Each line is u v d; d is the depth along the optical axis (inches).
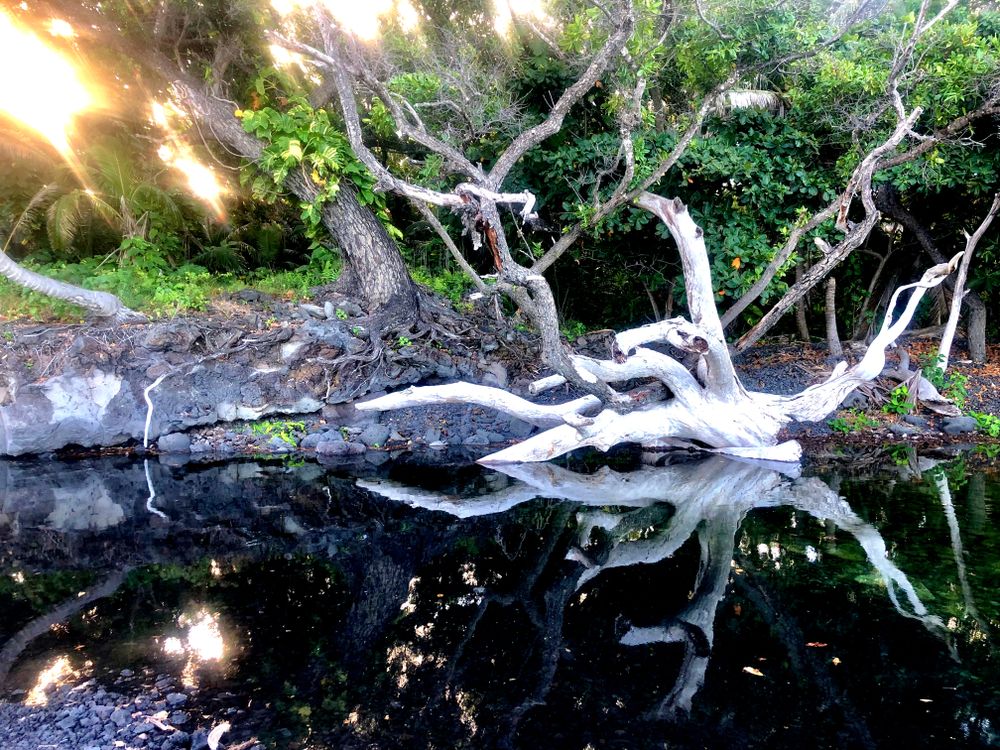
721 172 329.7
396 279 339.3
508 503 234.8
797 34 318.7
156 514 223.6
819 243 285.3
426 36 323.3
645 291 439.5
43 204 400.2
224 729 105.3
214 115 342.6
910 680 118.6
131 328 295.1
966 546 179.6
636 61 271.0
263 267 486.3
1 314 299.4
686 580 167.0
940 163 303.1
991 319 416.5
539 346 358.9
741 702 113.5
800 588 157.5
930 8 344.5
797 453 277.0
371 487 252.5
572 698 115.7
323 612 150.9
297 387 308.7
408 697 115.8
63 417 281.7
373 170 235.6
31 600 156.9
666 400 291.7
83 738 103.8
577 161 345.7
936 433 306.0
